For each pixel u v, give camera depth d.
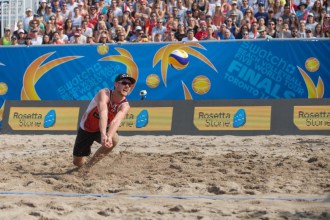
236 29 18.45
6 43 19.52
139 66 17.22
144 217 6.26
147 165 10.11
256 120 15.45
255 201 7.13
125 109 8.88
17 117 16.75
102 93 8.86
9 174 9.28
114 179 8.80
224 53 16.89
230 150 12.42
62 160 10.86
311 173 9.20
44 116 16.58
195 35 18.55
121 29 18.16
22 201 6.99
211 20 18.61
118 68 17.38
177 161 10.50
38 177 8.96
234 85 16.86
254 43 16.77
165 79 17.09
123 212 6.55
